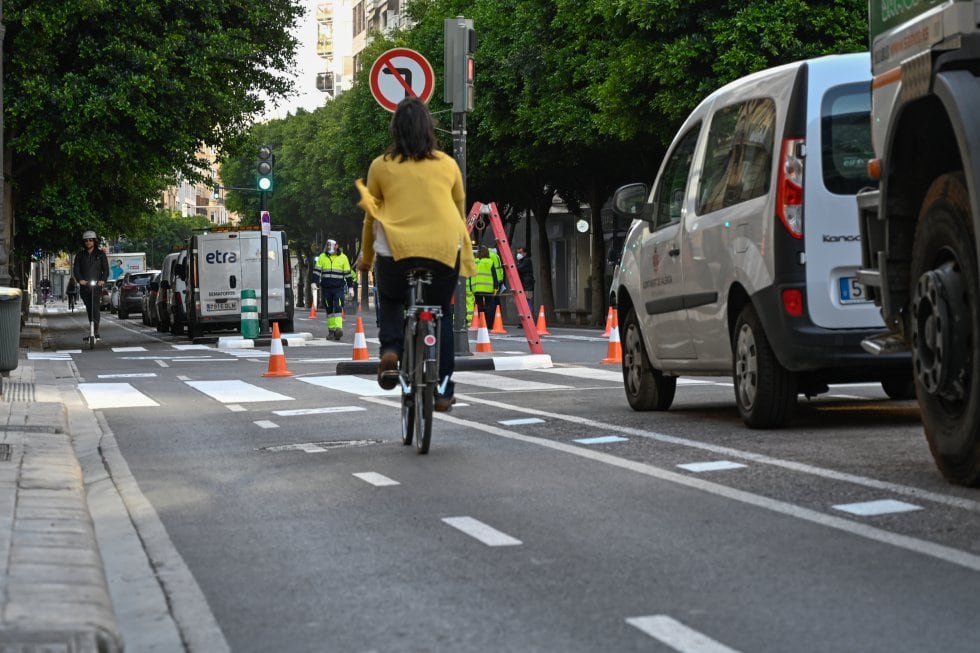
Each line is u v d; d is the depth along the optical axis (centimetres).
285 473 973
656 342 1303
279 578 627
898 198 835
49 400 1584
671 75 3697
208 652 503
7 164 3656
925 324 798
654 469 916
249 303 3441
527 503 801
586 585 586
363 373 2106
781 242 1065
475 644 499
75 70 3547
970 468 773
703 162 1222
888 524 690
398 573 625
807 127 1070
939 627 496
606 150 4984
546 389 1694
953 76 733
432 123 1048
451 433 1192
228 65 3791
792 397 1104
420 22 7175
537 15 4997
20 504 781
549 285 5872
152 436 1263
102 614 510
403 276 1035
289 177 11381
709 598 554
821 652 471
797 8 3525
